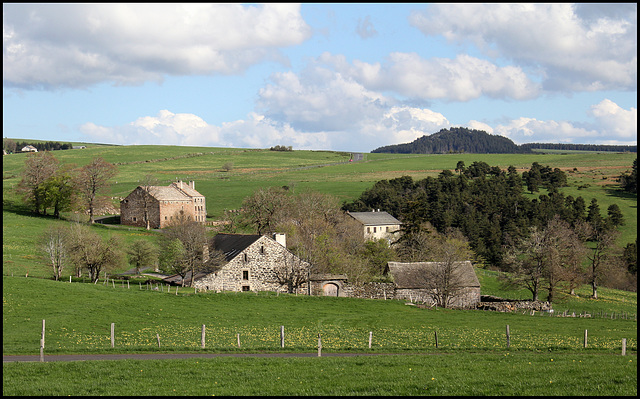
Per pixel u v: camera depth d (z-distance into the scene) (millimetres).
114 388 30125
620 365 34219
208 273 80750
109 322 55938
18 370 33625
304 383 31078
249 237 87312
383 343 48969
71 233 88312
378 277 90125
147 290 73438
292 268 84500
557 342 50469
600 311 93312
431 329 58844
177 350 42469
